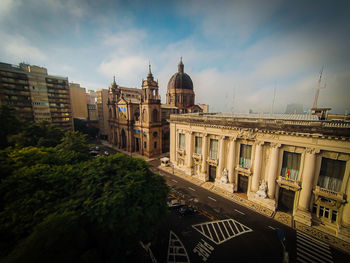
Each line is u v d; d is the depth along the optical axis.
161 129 60.34
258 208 27.73
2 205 15.49
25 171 17.72
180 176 40.97
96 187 16.95
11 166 19.92
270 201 27.22
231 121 31.36
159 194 19.14
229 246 20.52
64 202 15.43
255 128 27.91
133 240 15.74
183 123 40.69
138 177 19.22
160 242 21.08
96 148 68.00
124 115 64.50
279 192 27.59
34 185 16.67
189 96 74.25
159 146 60.78
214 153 36.28
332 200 22.09
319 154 22.52
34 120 68.38
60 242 11.59
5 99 61.25
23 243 11.20
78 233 12.87
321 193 22.61
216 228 23.53
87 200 15.13
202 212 26.98
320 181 23.12
